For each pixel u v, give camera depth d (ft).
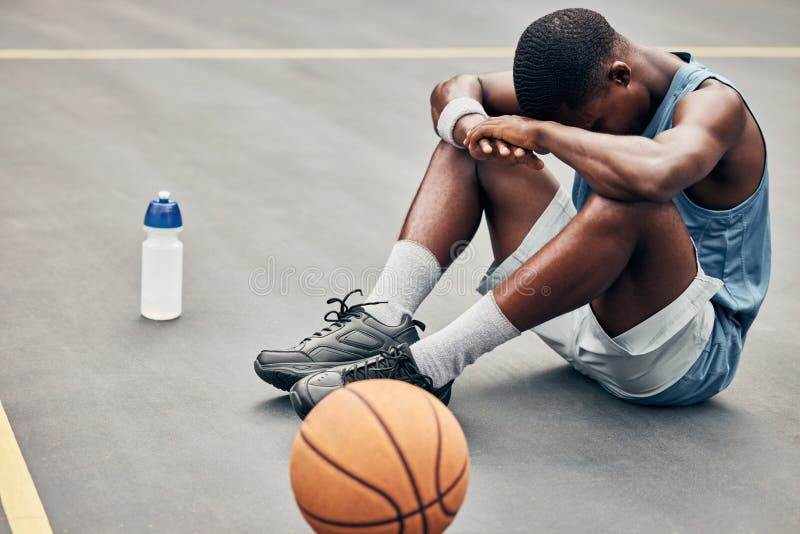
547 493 8.93
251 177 18.08
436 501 7.14
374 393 7.36
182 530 8.20
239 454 9.36
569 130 9.04
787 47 30.48
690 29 32.37
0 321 11.87
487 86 10.99
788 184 18.74
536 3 36.45
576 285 8.96
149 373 10.84
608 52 9.20
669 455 9.62
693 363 9.85
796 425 10.29
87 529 8.16
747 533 8.48
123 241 14.73
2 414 9.83
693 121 8.87
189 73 25.61
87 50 27.63
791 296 13.76
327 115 22.53
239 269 13.91
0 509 8.35
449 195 10.16
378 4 35.73
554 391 10.80
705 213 9.70
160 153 19.25
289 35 30.66
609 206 8.75
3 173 17.49
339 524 7.08
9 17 31.45
